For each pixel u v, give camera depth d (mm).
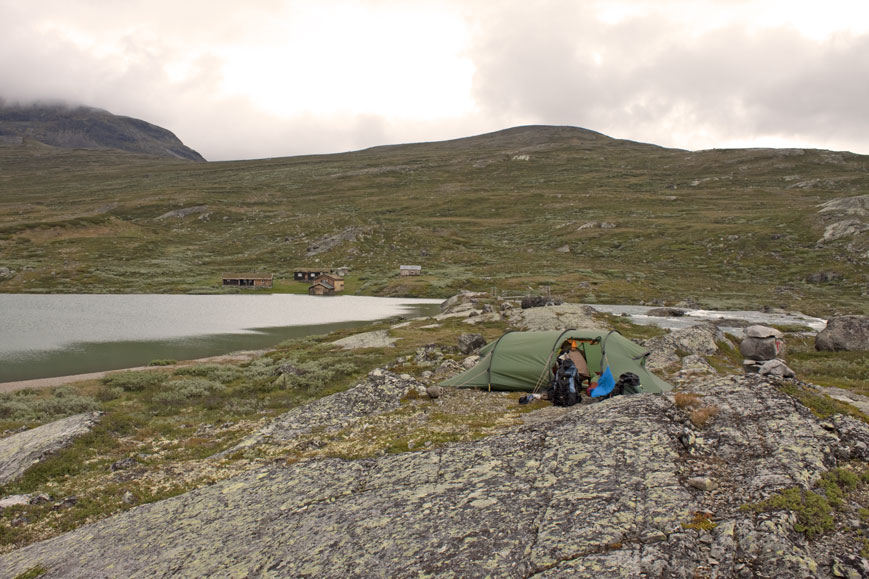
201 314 86125
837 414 10758
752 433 10273
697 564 6867
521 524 8164
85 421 19469
